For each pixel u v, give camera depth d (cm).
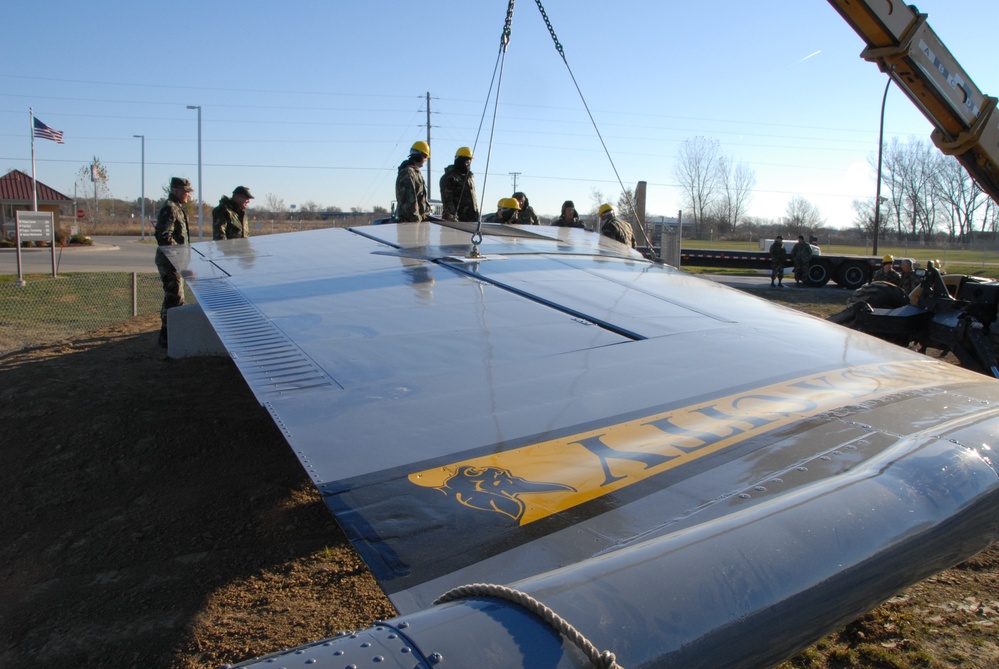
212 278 400
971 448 181
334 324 299
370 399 219
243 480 450
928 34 580
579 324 307
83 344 808
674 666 106
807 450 184
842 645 304
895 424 204
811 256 2338
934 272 803
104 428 525
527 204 925
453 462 179
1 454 489
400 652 93
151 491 437
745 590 120
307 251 479
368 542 144
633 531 148
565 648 97
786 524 137
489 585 108
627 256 509
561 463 179
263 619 311
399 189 642
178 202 762
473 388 230
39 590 337
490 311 322
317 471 173
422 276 388
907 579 148
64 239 3409
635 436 195
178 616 313
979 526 165
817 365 267
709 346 285
